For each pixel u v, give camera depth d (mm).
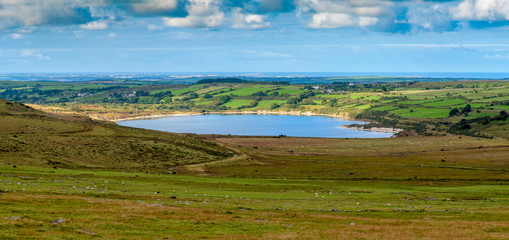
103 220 40156
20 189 54625
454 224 48812
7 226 33906
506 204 73750
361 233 41625
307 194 80000
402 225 47594
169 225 40812
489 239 40219
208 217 46000
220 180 97250
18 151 110312
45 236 32469
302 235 39438
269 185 91875
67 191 58375
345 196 79250
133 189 70875
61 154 118750
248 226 43031
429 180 111750
